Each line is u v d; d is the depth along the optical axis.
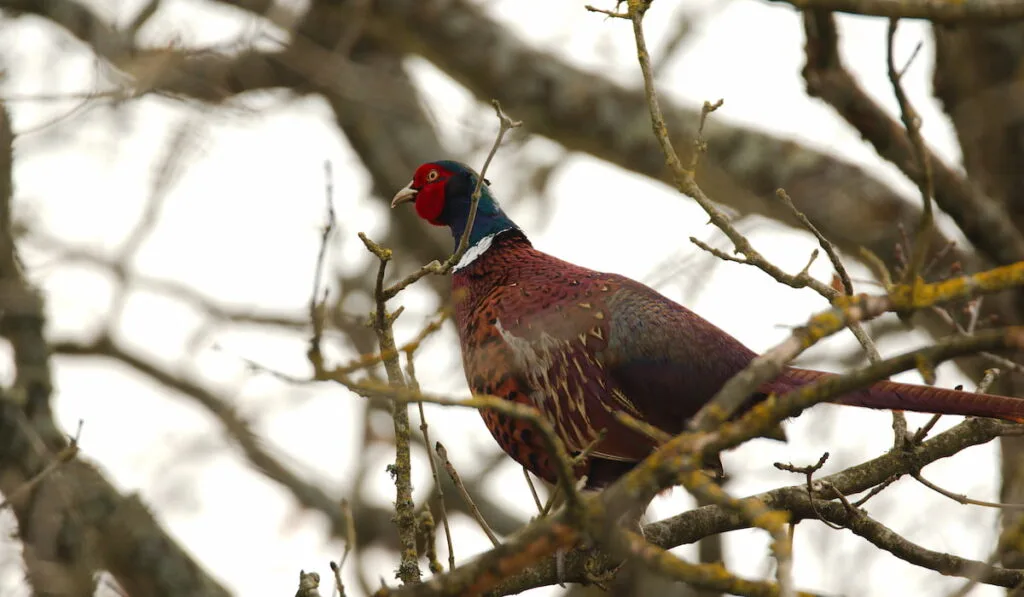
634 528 7.05
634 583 13.12
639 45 7.14
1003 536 6.09
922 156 4.85
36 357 10.94
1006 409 6.77
